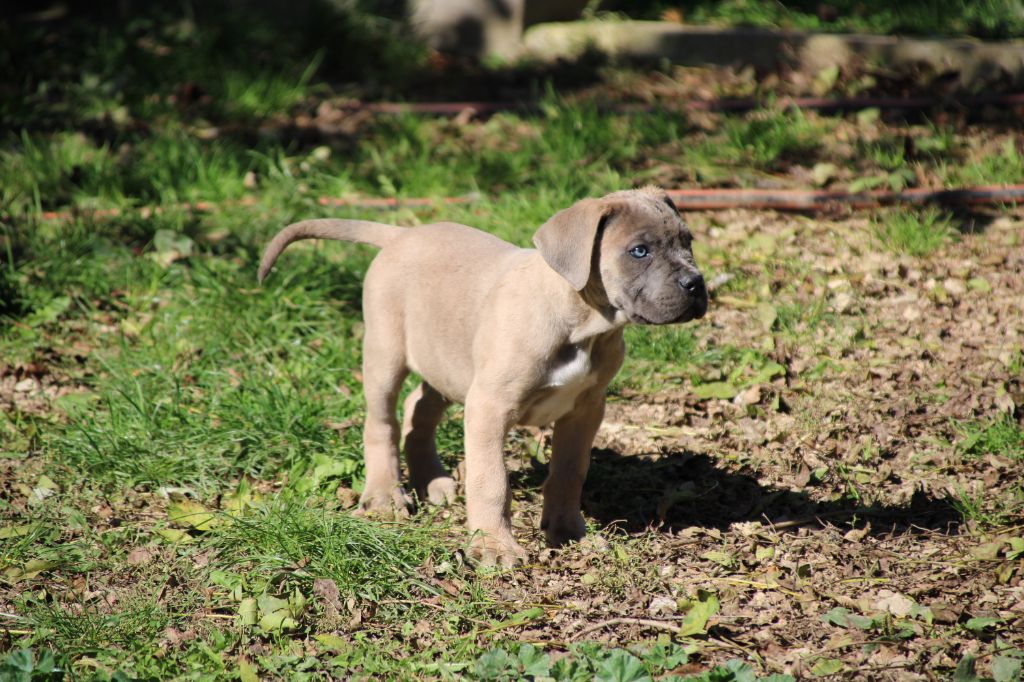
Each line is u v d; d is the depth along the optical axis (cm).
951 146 1472
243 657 627
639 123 1551
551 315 702
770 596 690
